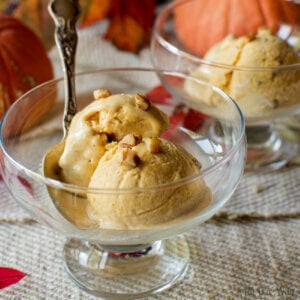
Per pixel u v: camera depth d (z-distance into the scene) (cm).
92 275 38
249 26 53
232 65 44
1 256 39
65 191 33
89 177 37
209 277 38
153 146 35
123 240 35
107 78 43
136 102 37
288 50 45
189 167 36
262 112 44
